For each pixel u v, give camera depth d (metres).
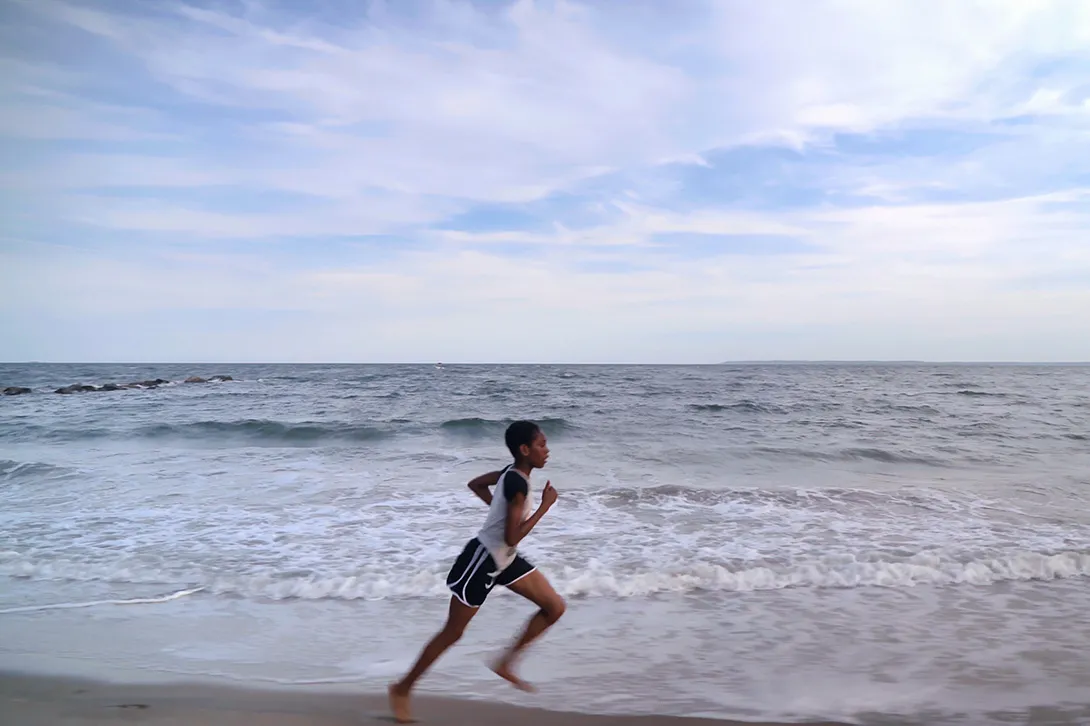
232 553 7.00
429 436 16.27
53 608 5.59
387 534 7.71
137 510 8.84
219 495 9.73
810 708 3.88
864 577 6.29
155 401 26.94
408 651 4.75
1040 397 30.19
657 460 12.97
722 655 4.66
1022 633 5.03
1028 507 9.11
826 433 16.91
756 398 27.88
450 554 6.96
